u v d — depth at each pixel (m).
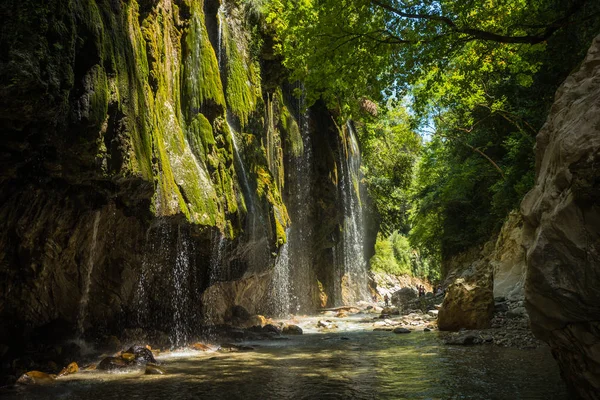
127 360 9.62
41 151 8.05
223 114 15.86
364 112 15.91
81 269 10.62
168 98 13.18
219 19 17.67
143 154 10.19
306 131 26.91
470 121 26.92
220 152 15.23
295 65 15.26
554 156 4.85
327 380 8.20
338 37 12.73
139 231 11.69
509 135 25.23
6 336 9.65
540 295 5.00
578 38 13.10
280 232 18.94
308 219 26.69
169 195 11.82
